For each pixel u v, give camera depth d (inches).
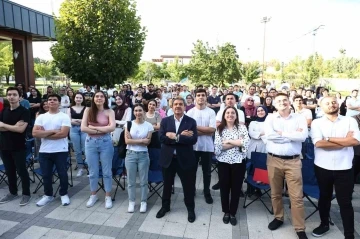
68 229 150.4
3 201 182.9
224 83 926.4
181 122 159.9
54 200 186.9
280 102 146.3
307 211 173.0
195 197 193.0
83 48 401.7
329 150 138.6
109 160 178.2
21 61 591.2
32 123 322.3
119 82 428.5
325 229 146.4
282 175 147.6
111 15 400.5
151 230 149.9
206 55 926.4
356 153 186.9
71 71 408.8
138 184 216.5
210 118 184.9
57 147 177.9
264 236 144.9
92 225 154.8
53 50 414.9
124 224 156.2
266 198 191.6
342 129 137.6
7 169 185.0
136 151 168.1
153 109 230.7
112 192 201.6
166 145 159.9
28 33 573.3
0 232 146.6
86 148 177.3
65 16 399.5
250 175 186.9
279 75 1658.5
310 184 168.9
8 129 172.6
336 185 138.5
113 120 179.8
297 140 140.9
